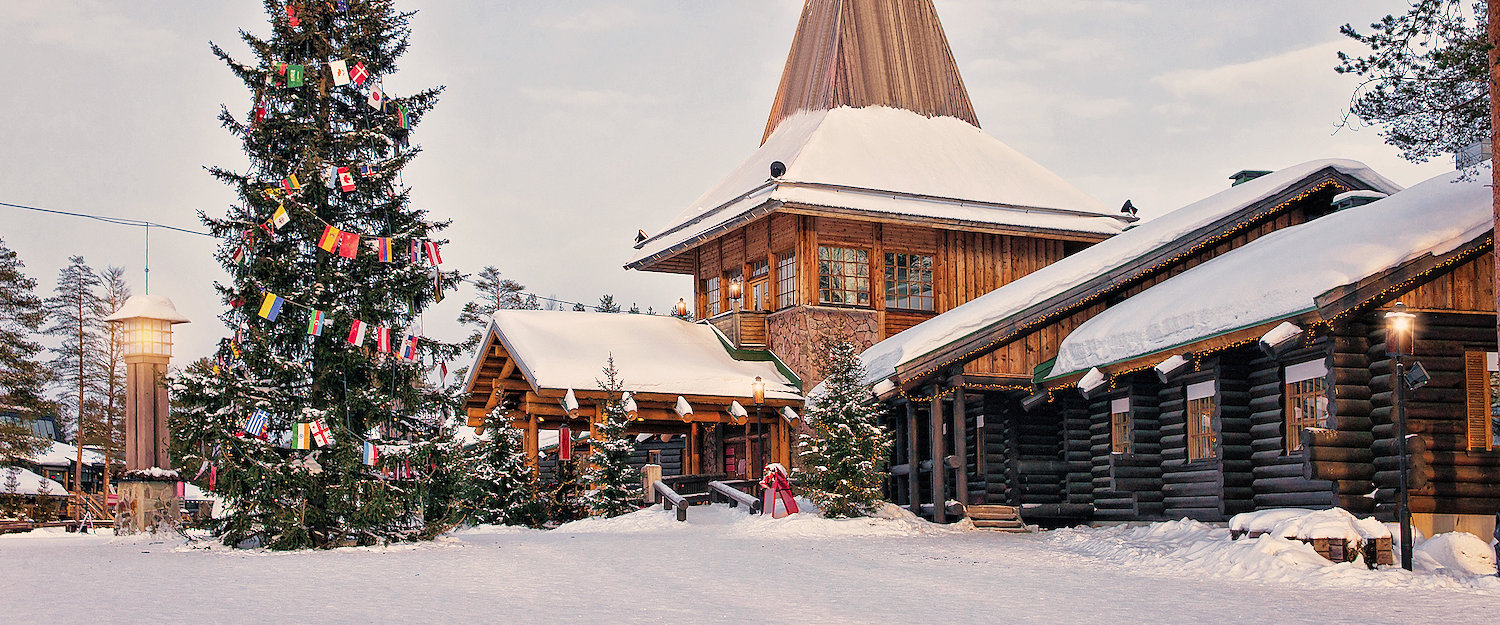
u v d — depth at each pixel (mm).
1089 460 24188
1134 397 21609
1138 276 23547
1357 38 16734
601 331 29062
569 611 10750
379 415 17844
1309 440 16953
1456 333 17281
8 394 40625
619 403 25922
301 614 10281
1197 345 18969
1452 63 15781
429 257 18375
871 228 29641
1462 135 16906
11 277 42469
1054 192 32375
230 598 11383
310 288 17438
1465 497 17031
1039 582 13539
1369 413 17172
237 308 17531
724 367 28516
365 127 18484
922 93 34125
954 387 23641
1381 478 16922
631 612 10727
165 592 11844
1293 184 23672
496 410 26391
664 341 29375
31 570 14227
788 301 29719
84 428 53250
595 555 16609
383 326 17703
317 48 18062
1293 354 18656
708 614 10656
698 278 33250
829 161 29984
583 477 26000
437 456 18266
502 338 28016
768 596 12055
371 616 10227
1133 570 15023
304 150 17766
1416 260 16609
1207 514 20031
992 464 25516
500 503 25688
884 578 13891
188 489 26641
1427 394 17047
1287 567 13633
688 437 32531
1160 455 21562
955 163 32000
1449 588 12609
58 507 34094
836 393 23312
